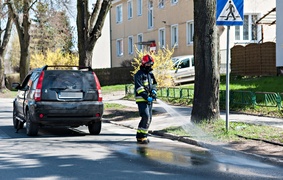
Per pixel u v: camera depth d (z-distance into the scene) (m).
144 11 38.56
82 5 20.39
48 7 30.45
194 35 12.28
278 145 9.66
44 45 50.97
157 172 7.66
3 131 13.53
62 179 7.20
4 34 37.16
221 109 16.67
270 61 24.31
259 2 29.98
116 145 10.64
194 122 12.21
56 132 13.25
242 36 29.98
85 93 12.02
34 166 8.21
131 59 40.56
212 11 11.98
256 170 7.82
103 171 7.75
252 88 19.22
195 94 12.27
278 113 14.24
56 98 11.79
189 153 9.50
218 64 12.27
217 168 7.99
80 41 20.58
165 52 25.27
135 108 18.86
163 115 16.05
